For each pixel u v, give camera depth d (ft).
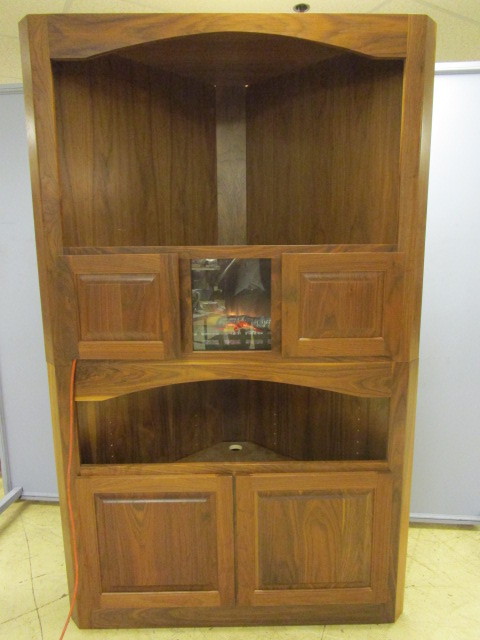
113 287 4.03
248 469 4.37
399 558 4.56
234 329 4.21
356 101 4.58
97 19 3.77
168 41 4.15
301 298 4.05
